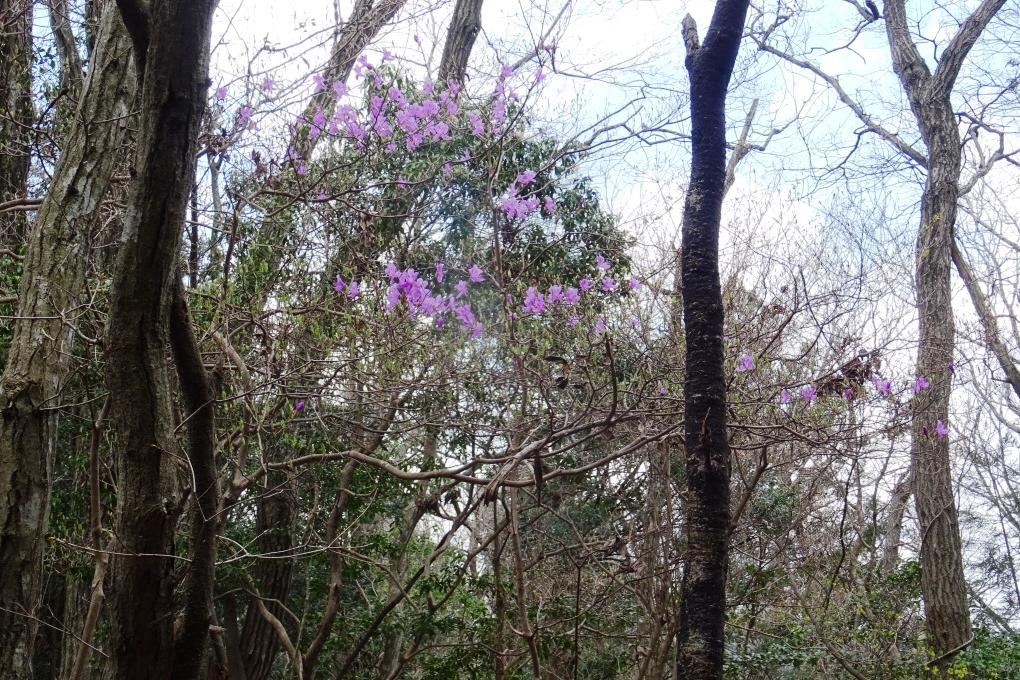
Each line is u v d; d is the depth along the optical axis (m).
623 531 8.91
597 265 8.21
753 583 8.69
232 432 6.05
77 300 6.18
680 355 6.51
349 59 6.94
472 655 8.20
